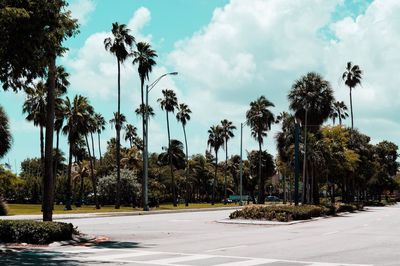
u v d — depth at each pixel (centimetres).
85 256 1533
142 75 7269
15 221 1948
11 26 1481
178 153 12044
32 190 11462
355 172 8519
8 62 1589
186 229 2830
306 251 1695
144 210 5634
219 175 14262
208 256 1543
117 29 7000
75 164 11312
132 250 1717
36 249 1733
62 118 6969
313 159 5634
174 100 9094
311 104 5469
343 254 1606
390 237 2292
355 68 9256
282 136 6894
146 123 5647
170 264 1350
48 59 1644
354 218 4269
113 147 12775
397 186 13012
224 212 5531
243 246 1869
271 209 3681
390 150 12419
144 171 5691
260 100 9481
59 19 1628
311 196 5753
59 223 1967
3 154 4631
